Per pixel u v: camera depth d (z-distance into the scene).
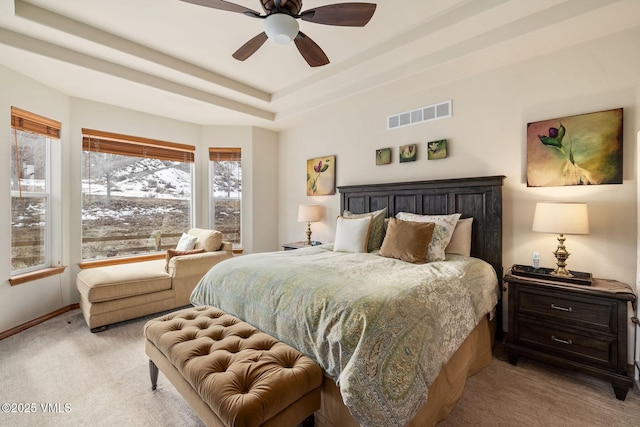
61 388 1.93
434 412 1.50
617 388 1.83
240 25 2.42
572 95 2.35
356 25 1.88
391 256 2.54
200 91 3.50
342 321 1.41
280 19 1.73
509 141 2.65
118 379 2.04
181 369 1.46
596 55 2.25
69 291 3.43
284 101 3.87
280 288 1.81
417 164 3.26
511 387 1.95
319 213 4.12
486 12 2.10
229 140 4.63
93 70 2.72
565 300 2.03
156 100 3.53
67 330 2.84
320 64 2.31
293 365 1.45
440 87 3.08
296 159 4.65
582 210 2.07
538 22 2.12
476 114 2.84
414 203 3.16
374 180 3.65
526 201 2.57
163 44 2.71
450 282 1.87
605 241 2.22
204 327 1.85
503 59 2.55
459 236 2.68
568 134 2.36
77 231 3.51
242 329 1.77
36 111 3.00
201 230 3.99
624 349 1.83
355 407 1.20
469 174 2.89
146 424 1.62
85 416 1.67
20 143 2.94
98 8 2.21
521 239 2.59
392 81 2.99
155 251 4.20
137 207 4.06
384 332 1.34
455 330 1.70
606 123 2.21
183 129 4.41
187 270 3.36
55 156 3.30
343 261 2.33
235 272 2.21
